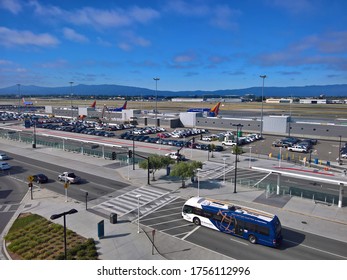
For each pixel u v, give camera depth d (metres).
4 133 111.25
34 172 59.00
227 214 33.19
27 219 36.88
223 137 95.38
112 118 158.38
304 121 113.62
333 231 33.81
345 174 53.97
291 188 45.44
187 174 46.75
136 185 50.66
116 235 32.59
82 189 48.78
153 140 92.88
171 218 37.56
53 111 191.00
